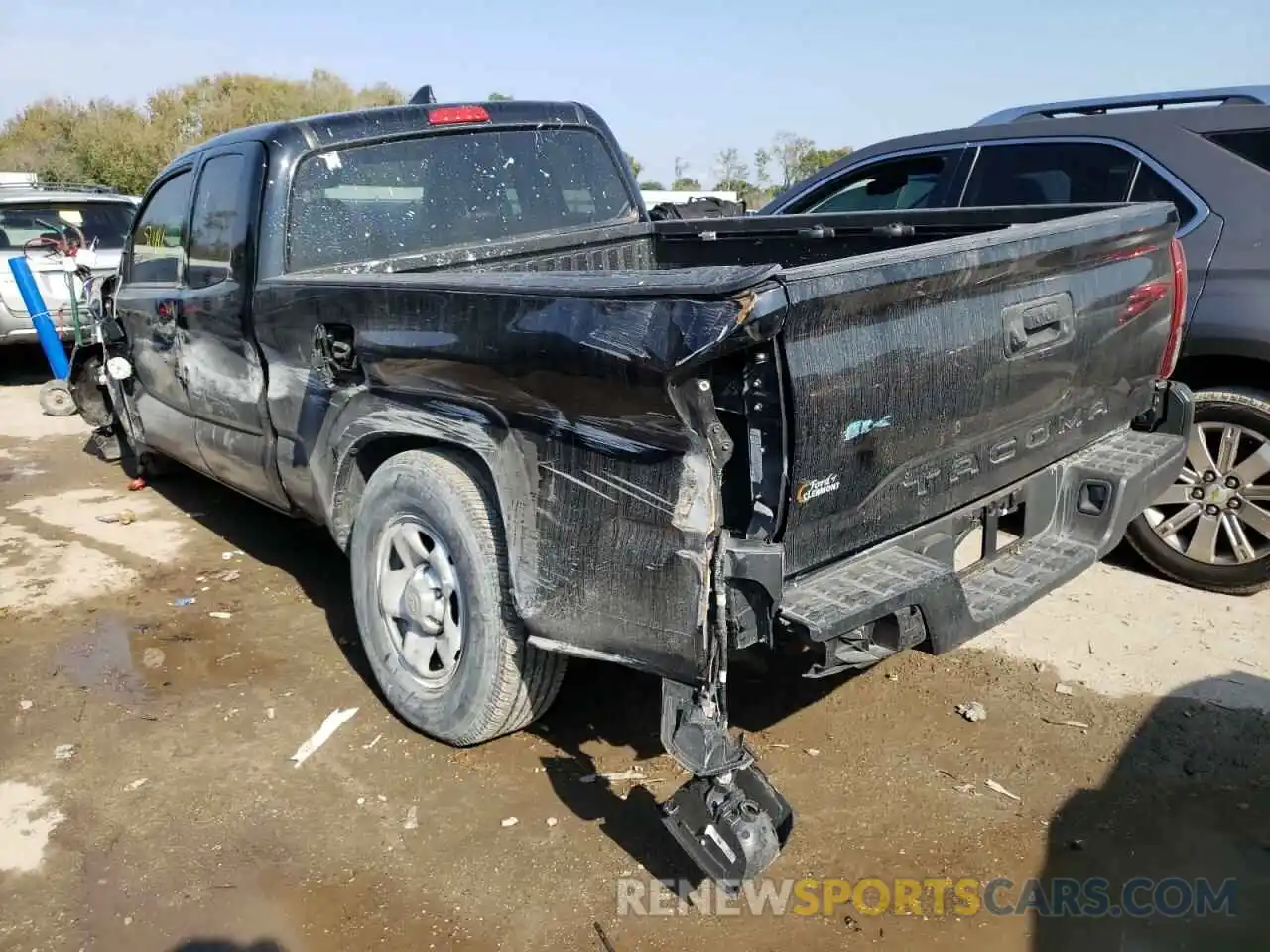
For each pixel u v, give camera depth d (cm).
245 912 267
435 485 304
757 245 469
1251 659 375
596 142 480
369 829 299
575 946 251
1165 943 246
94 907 271
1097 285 307
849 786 309
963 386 263
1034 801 300
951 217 408
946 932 252
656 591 237
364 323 319
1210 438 419
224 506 610
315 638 427
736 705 357
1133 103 482
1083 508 323
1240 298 400
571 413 249
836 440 232
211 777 327
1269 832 283
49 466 715
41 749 347
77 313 753
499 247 428
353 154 397
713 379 227
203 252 435
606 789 312
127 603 468
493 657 300
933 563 260
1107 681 364
